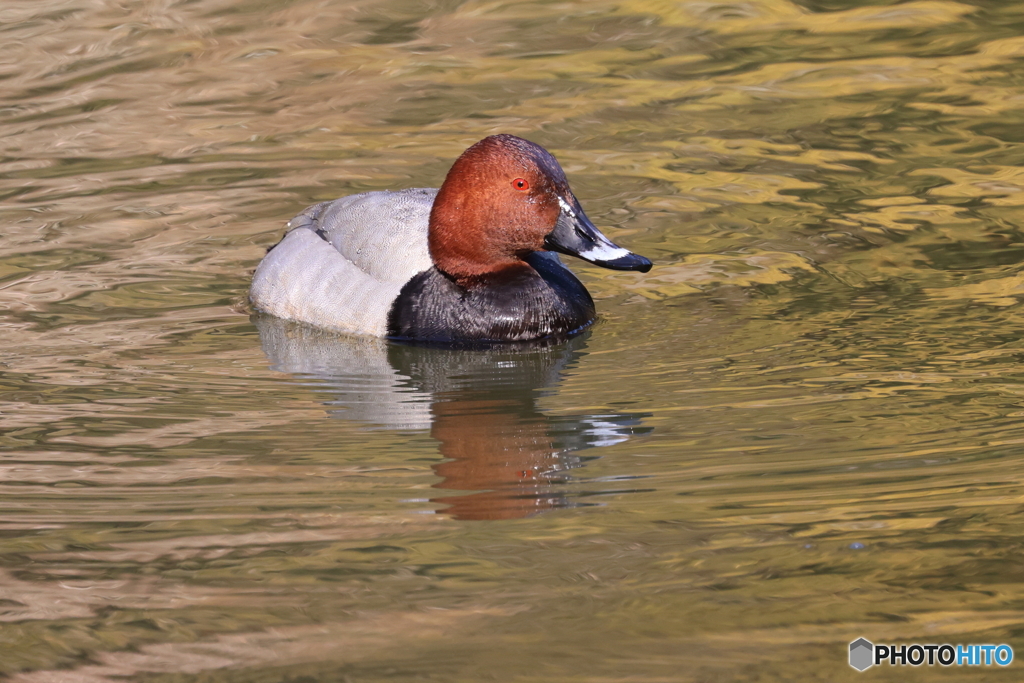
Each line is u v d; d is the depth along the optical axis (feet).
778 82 55.47
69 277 38.70
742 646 20.33
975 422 28.48
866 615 20.99
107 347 34.40
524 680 19.61
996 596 21.40
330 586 22.52
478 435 29.17
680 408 30.22
